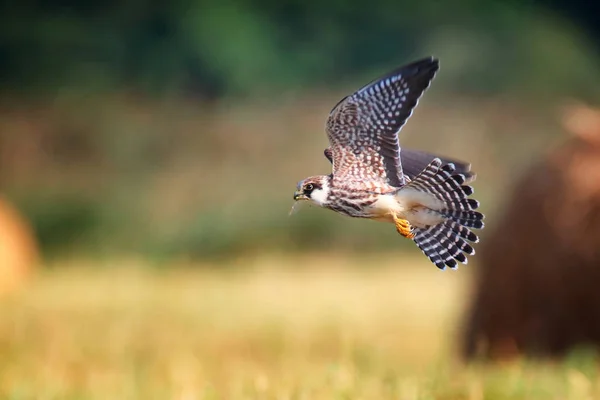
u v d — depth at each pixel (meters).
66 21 37.09
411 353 14.27
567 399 9.84
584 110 14.28
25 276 23.16
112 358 13.55
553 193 13.72
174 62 36.56
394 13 37.78
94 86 35.38
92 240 28.83
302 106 33.03
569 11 40.34
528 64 34.25
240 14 37.00
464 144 30.34
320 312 18.16
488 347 13.94
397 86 7.90
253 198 28.86
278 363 12.95
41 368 12.56
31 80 36.06
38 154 32.12
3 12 36.97
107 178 31.00
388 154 8.05
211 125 31.94
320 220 27.80
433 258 7.86
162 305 19.14
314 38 37.62
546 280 13.70
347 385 9.95
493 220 14.34
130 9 37.44
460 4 37.44
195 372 11.79
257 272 24.53
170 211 29.28
